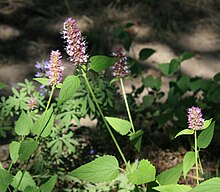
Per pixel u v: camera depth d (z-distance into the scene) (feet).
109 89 3.82
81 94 3.64
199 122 2.35
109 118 2.48
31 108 3.06
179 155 4.24
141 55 4.22
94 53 5.06
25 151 2.42
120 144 4.22
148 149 4.28
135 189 2.55
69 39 2.37
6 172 2.45
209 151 4.25
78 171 2.29
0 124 3.63
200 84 4.23
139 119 4.42
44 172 3.56
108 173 2.29
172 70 4.25
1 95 5.32
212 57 6.32
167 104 4.28
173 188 2.23
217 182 2.06
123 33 4.19
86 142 4.07
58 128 3.59
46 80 2.48
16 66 5.93
